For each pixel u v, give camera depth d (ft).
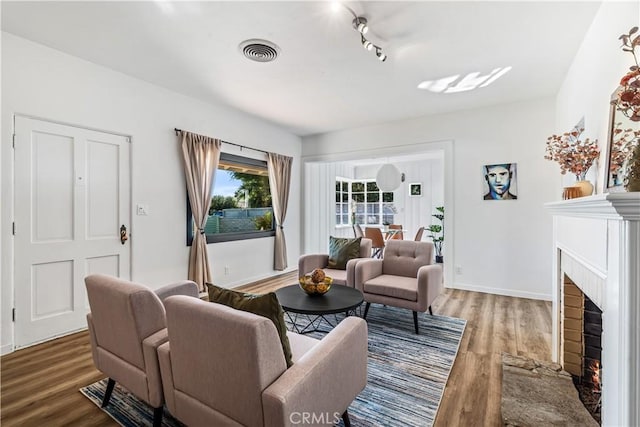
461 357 7.88
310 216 20.56
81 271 9.61
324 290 8.59
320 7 7.08
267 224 17.19
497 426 5.40
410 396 6.26
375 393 6.37
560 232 7.12
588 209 4.25
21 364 7.52
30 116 8.51
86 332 9.40
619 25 6.04
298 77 10.87
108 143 10.27
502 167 13.62
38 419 5.57
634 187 3.84
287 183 18.04
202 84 11.49
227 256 14.56
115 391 6.42
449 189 14.83
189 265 12.73
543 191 12.87
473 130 14.25
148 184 11.34
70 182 9.37
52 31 8.03
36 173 8.69
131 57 9.43
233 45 8.73
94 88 9.82
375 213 29.09
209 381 4.02
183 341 4.22
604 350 3.87
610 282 3.67
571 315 6.96
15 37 8.20
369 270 10.82
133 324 4.95
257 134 16.14
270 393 3.52
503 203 13.65
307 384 3.84
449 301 12.71
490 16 7.43
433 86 11.69
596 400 6.00
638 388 3.18
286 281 16.08
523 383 6.55
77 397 6.22
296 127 17.48
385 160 26.81
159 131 11.66
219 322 3.73
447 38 8.41
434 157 25.72
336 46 8.79
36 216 8.69
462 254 14.58
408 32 8.10
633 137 5.14
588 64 8.02
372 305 12.14
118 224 10.52
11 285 8.21
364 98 12.91
